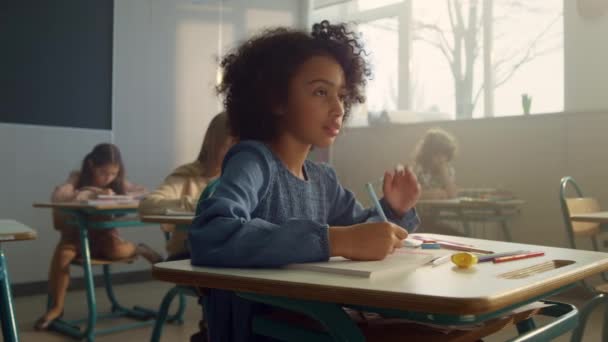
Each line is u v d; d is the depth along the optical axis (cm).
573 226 238
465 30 414
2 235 118
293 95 92
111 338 262
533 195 356
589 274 76
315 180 104
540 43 368
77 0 394
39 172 374
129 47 419
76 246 285
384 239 71
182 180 228
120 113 414
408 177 103
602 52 338
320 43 95
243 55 100
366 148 461
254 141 92
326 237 70
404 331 80
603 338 158
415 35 449
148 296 360
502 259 78
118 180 326
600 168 329
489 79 398
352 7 496
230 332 86
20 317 306
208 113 462
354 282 60
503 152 371
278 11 510
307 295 60
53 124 381
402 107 460
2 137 360
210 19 464
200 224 73
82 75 396
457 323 56
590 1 341
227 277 65
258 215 89
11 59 364
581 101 347
